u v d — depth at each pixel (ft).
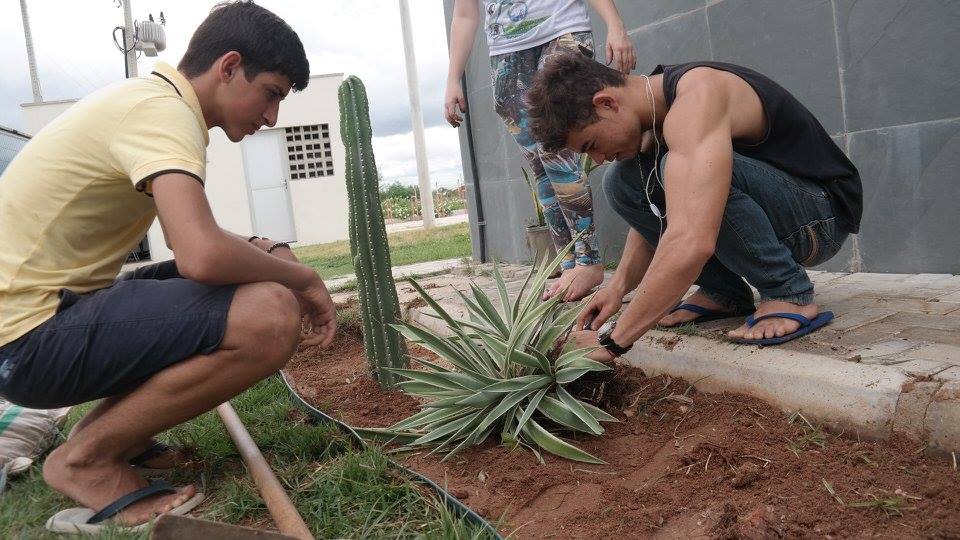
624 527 6.04
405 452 8.14
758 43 13.56
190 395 6.75
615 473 7.04
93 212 6.72
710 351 8.60
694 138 7.23
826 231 8.66
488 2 13.53
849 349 7.89
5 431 8.25
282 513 6.24
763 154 8.30
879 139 12.14
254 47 6.86
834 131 12.75
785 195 8.28
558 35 12.84
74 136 6.57
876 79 12.01
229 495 7.06
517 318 8.52
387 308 10.15
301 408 9.73
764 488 6.28
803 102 13.09
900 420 6.56
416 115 51.60
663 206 8.87
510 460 7.51
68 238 6.70
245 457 7.61
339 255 37.81
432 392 8.51
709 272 9.39
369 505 6.74
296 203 56.34
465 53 14.08
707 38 14.37
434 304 8.59
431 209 52.26
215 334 6.56
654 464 7.11
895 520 5.55
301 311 7.83
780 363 7.80
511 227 20.71
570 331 8.71
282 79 7.09
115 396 7.10
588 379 8.64
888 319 9.02
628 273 9.12
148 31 47.26
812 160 8.34
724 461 6.76
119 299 6.61
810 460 6.59
